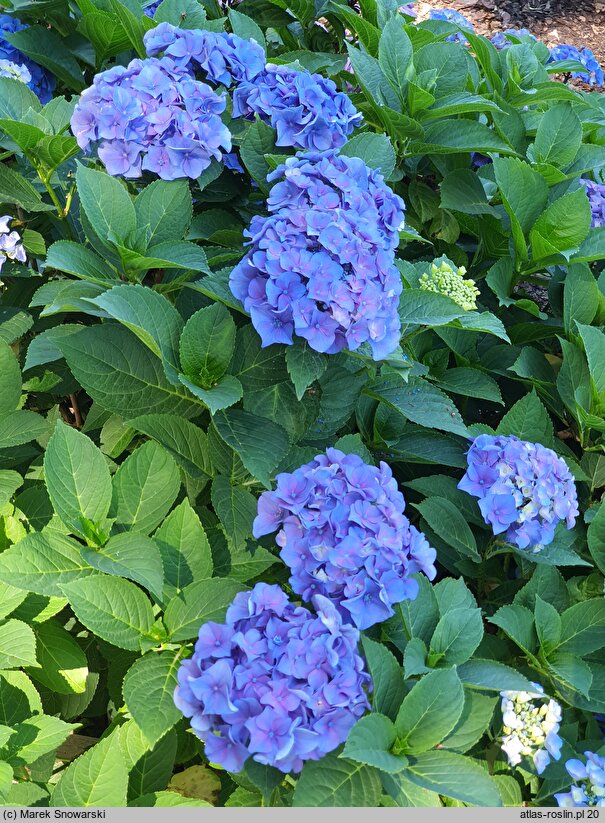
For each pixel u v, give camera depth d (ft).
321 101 3.43
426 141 4.13
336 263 2.88
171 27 3.42
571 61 5.32
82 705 3.28
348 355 3.27
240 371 3.12
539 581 3.36
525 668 3.29
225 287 2.98
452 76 4.30
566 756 3.04
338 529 2.74
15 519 3.13
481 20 10.46
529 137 4.74
